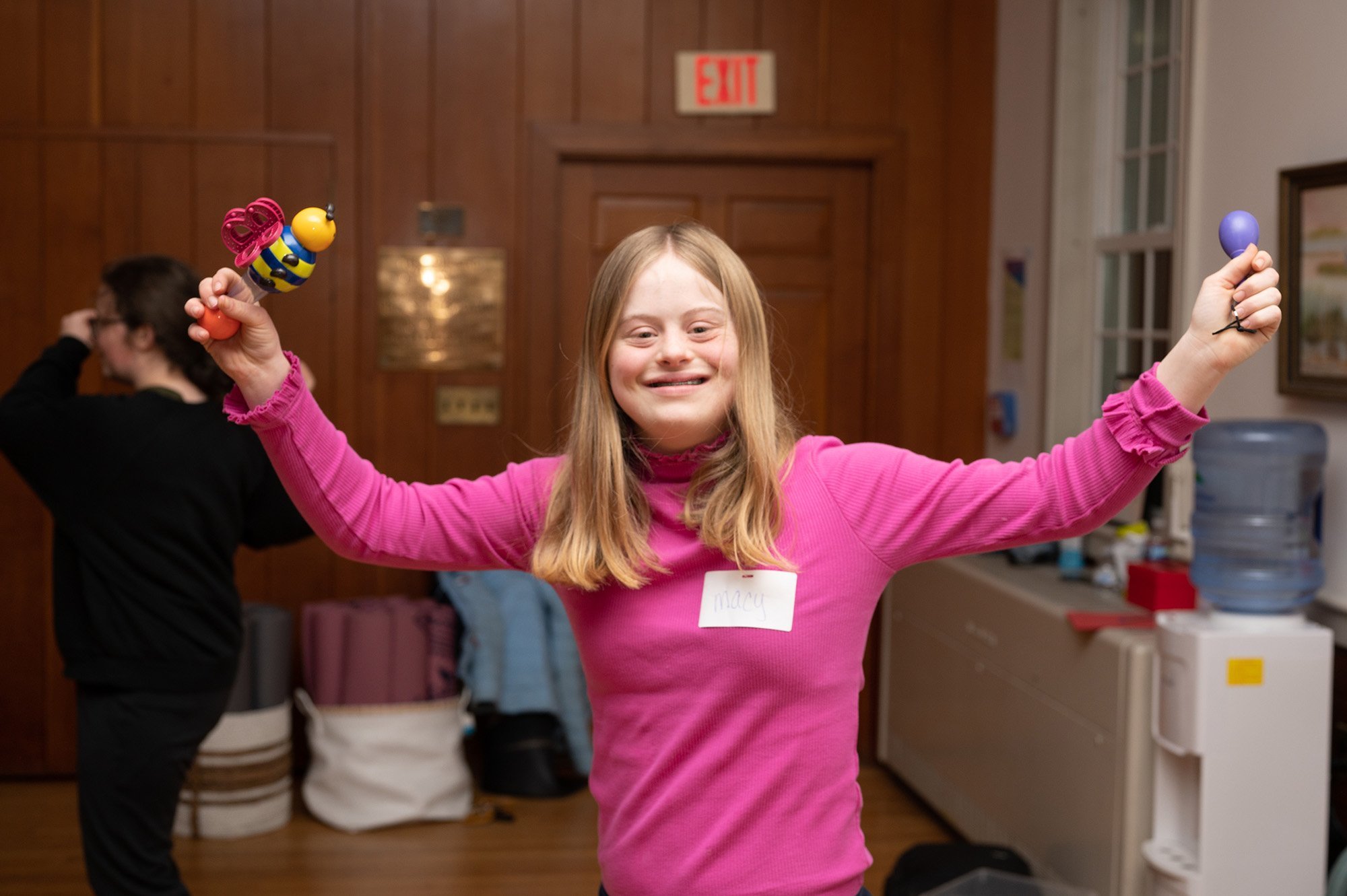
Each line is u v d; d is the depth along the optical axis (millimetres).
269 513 2545
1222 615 2537
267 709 3744
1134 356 3668
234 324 1209
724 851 1267
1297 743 2457
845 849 1308
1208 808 2447
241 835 3672
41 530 4078
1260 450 2537
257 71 4066
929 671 3820
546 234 4168
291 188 4094
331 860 3500
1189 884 2451
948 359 4355
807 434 1532
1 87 4000
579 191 4238
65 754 4121
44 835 3672
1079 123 3852
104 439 2346
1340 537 2615
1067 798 2900
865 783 4184
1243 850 2457
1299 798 2463
